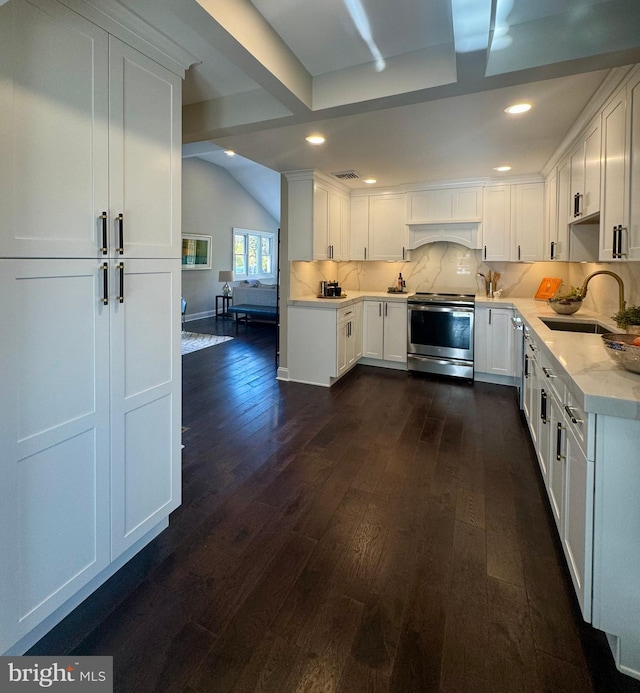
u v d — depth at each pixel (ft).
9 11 3.90
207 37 5.21
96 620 4.99
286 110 7.72
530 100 8.12
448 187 15.74
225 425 11.26
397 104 7.17
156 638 4.75
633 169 6.37
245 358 19.40
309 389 14.58
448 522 6.98
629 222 6.54
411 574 5.80
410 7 5.57
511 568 5.91
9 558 4.22
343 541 6.50
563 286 15.26
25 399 4.28
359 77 7.05
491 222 15.25
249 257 38.24
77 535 4.99
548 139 10.51
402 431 10.86
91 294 4.91
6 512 4.17
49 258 4.39
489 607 5.23
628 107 6.59
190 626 4.92
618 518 4.41
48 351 4.47
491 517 7.11
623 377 5.08
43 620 4.71
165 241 5.94
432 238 16.30
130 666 4.41
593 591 4.56
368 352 17.44
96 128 4.81
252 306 29.43
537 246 14.56
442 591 5.49
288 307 15.40
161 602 5.28
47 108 4.27
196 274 31.83
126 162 5.22
